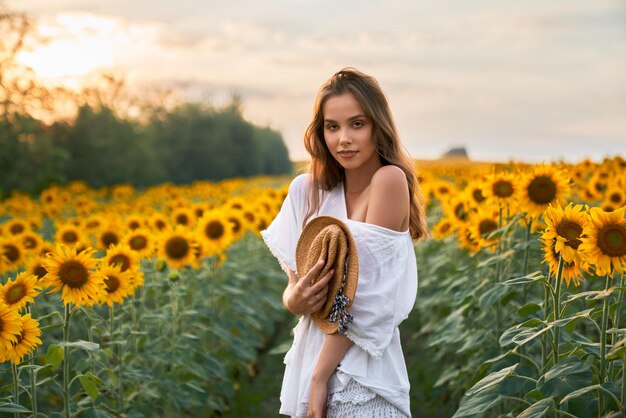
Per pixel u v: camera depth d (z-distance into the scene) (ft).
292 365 7.43
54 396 13.96
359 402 6.86
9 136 77.20
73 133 96.73
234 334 19.10
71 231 18.78
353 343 6.98
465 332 13.94
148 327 16.21
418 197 7.79
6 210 39.14
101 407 11.50
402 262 7.04
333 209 7.64
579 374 8.21
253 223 23.57
